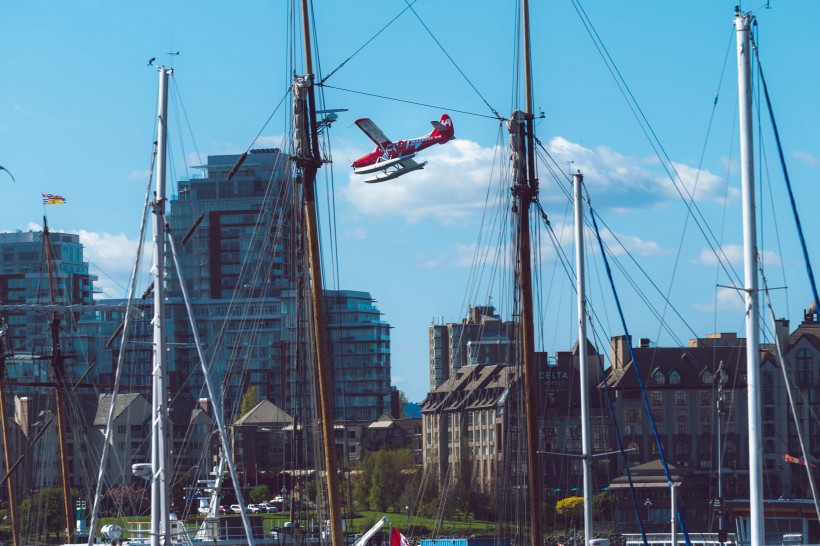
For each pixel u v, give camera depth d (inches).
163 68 2669.8
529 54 3149.6
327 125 2920.8
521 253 3097.9
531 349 3056.1
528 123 3129.9
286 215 3789.4
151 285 2947.8
